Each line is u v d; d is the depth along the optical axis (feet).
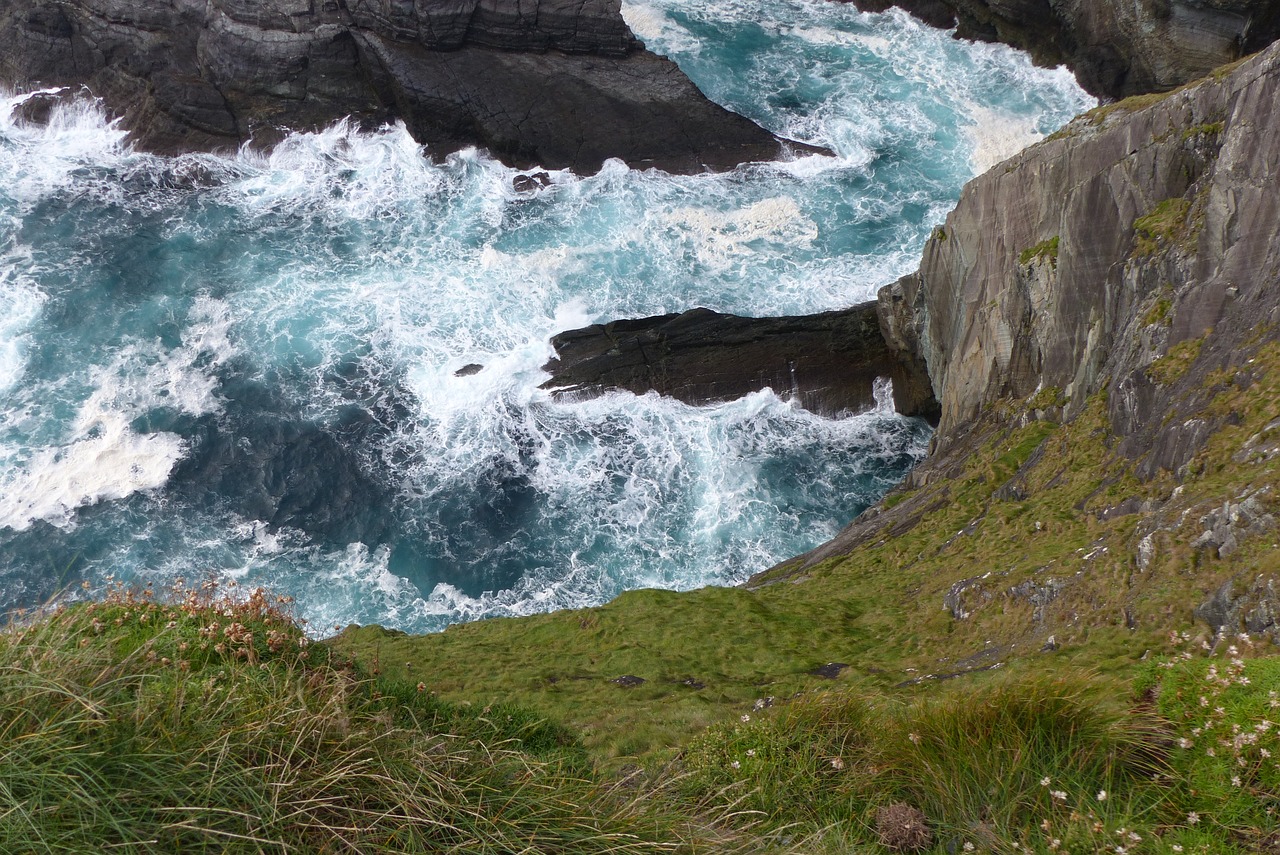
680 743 52.60
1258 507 54.44
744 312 147.43
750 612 85.56
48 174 158.51
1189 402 74.13
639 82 171.42
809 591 91.09
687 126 170.71
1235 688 28.50
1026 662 57.93
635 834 23.25
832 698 37.93
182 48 164.45
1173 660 32.01
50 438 123.03
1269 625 47.06
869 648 74.38
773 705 62.18
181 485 120.26
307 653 34.42
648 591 94.07
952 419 116.47
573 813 23.25
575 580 114.42
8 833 16.70
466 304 146.10
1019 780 28.99
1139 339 84.94
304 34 161.79
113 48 163.63
